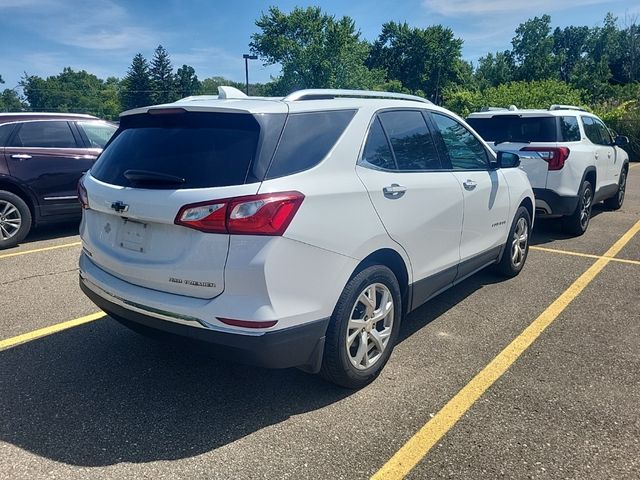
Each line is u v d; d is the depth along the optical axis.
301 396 3.28
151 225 2.95
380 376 3.52
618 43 82.38
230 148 2.86
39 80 116.75
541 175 6.89
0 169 6.91
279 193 2.74
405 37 84.69
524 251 5.74
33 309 4.72
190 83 110.50
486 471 2.59
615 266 6.09
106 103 118.81
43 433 2.89
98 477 2.54
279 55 63.47
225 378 3.51
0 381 3.44
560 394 3.29
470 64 86.75
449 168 4.20
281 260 2.73
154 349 3.93
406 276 3.63
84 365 3.67
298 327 2.85
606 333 4.21
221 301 2.72
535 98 34.31
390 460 2.68
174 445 2.79
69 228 8.40
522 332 4.24
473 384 3.41
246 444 2.80
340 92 3.58
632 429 2.92
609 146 8.80
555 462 2.65
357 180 3.18
